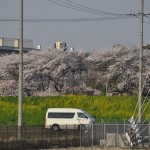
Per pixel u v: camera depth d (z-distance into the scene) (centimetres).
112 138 11162
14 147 9981
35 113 16562
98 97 18675
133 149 10738
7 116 16188
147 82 19762
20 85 10575
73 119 13775
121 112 17388
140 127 11431
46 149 10394
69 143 11012
